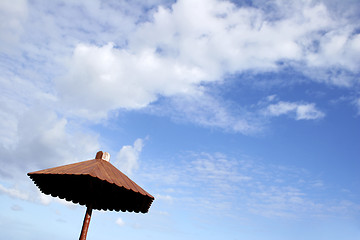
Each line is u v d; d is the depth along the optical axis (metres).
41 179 7.48
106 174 6.04
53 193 8.03
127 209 8.30
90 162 6.55
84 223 6.68
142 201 7.28
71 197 8.27
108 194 7.87
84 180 7.50
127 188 5.94
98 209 8.36
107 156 7.02
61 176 7.22
